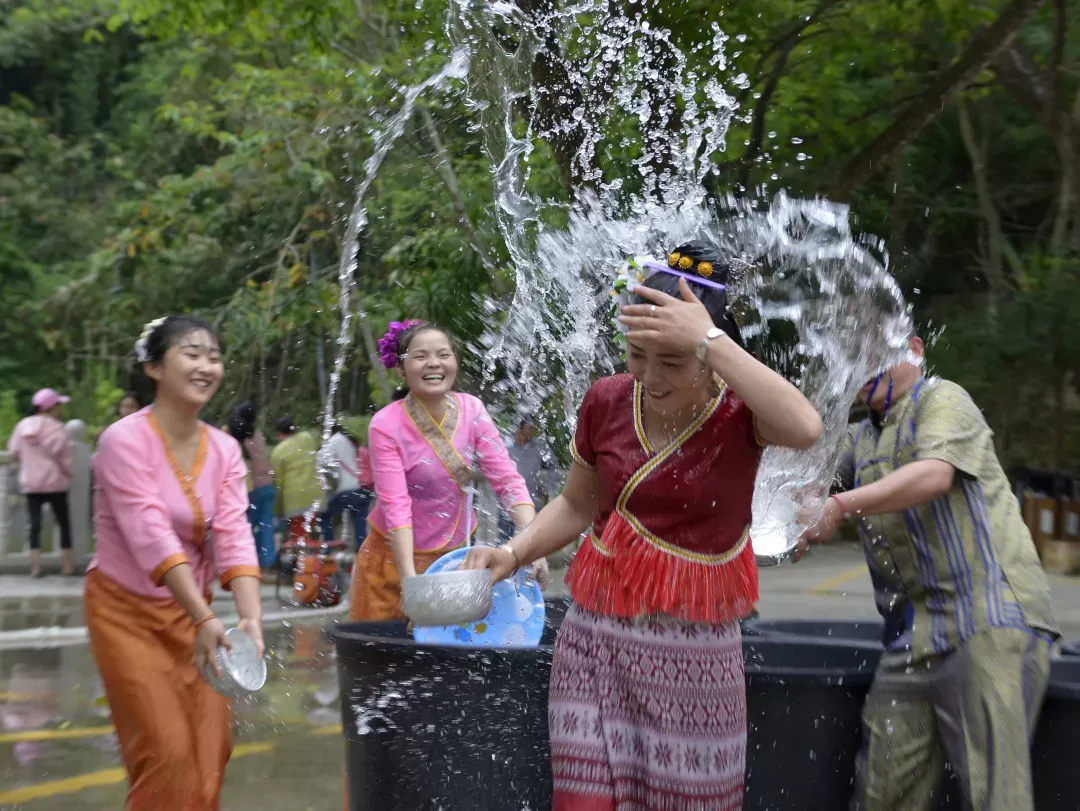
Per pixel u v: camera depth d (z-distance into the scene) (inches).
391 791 146.5
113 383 904.3
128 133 1149.1
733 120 434.6
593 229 201.3
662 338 109.2
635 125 324.2
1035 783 139.1
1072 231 757.9
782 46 477.7
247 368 772.6
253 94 727.7
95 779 215.3
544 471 270.8
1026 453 764.0
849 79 561.9
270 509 478.9
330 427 475.5
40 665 327.9
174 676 148.6
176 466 149.8
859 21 483.5
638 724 117.6
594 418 121.7
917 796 140.6
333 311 678.5
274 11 529.7
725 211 247.9
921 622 138.9
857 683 144.3
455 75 338.6
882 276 157.5
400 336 199.0
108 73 1229.7
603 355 188.5
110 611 148.4
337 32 607.5
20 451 526.3
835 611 436.1
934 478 133.4
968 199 806.5
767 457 137.0
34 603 452.8
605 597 117.8
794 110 508.1
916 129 454.3
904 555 140.1
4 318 1081.4
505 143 336.8
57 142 1152.2
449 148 531.2
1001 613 134.0
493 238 486.3
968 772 134.2
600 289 194.1
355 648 149.3
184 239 872.3
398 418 193.6
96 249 1098.1
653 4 364.8
